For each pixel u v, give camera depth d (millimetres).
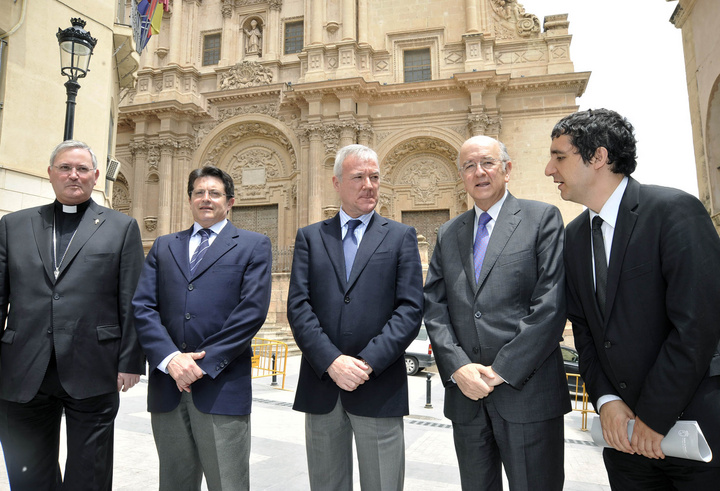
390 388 3084
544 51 23984
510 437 2838
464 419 3033
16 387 3188
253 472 4969
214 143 26609
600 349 2607
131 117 26328
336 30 25422
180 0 27641
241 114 26234
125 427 6469
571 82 22734
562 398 2939
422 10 25562
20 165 8906
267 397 9711
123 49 12125
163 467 3260
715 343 2158
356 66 24484
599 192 2656
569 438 7375
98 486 3365
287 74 26266
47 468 3422
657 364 2240
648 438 2230
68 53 6844
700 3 11609
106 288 3510
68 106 6824
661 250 2373
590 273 2701
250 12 27625
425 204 24656
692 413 2238
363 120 24203
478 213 3357
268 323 20109
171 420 3240
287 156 26281
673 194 2436
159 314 3414
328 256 3342
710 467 2197
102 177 10508
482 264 3105
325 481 3143
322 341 3055
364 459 3057
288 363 15203
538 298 2891
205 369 3084
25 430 3316
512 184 22938
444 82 23469
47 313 3303
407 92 24062
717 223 10961
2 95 8695
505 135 23484
